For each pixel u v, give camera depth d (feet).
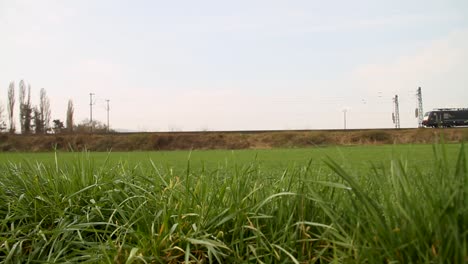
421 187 7.54
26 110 218.79
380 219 6.88
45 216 10.87
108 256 8.33
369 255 6.71
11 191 12.53
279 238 8.53
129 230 8.99
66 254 9.84
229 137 140.56
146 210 10.19
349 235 7.52
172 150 131.95
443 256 6.13
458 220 6.42
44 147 122.83
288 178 11.36
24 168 14.64
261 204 8.94
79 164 13.48
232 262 8.42
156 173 13.44
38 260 9.22
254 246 8.75
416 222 6.66
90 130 190.08
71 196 10.96
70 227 9.82
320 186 10.11
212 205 9.73
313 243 8.61
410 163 10.44
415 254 6.51
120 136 134.92
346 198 8.36
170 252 8.40
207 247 8.16
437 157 7.70
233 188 10.11
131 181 12.98
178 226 8.87
